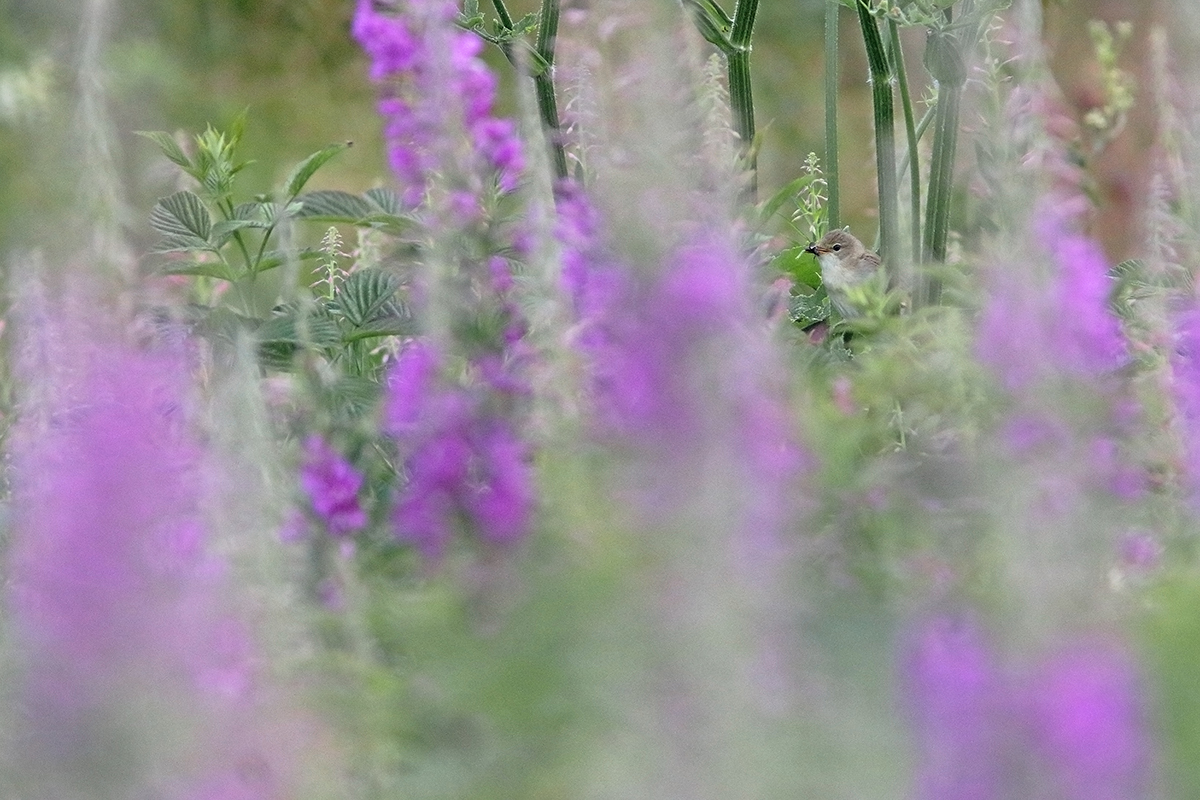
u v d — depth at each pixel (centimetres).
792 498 467
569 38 654
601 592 386
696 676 335
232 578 393
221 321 680
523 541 477
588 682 381
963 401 540
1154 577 489
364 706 425
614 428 429
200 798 360
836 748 356
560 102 857
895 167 883
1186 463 552
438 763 423
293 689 402
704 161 527
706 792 333
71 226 536
